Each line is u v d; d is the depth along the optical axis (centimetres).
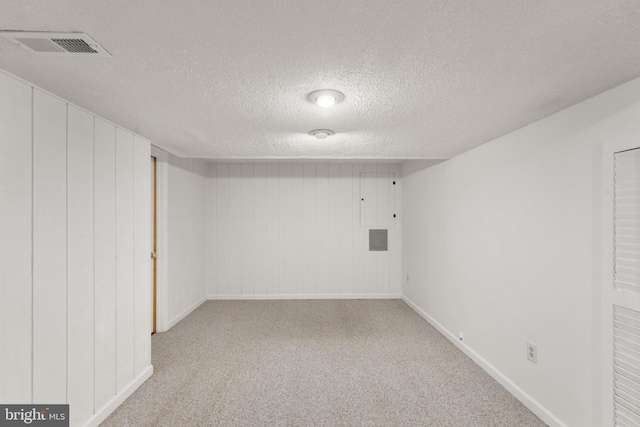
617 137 156
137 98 177
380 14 100
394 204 531
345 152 333
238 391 245
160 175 375
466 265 315
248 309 468
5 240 147
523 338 229
